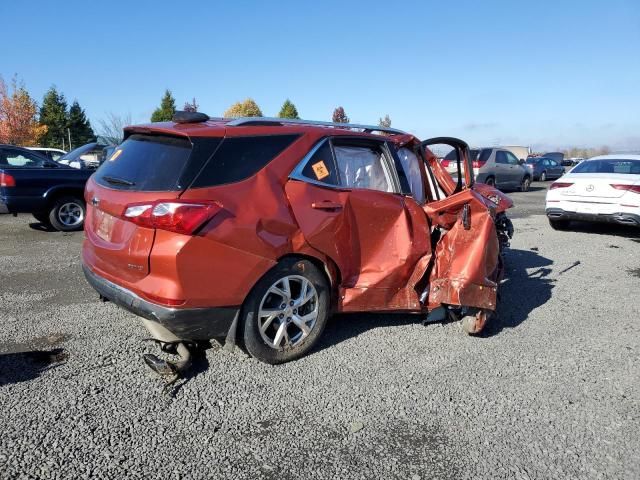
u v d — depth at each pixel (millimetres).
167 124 3816
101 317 4719
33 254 7453
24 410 3125
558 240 9391
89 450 2777
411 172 4789
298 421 3150
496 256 4508
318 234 3803
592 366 4066
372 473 2699
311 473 2682
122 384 3490
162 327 3580
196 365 3797
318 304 3959
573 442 3029
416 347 4301
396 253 4262
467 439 3029
